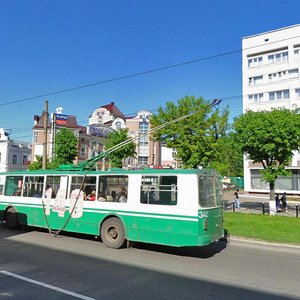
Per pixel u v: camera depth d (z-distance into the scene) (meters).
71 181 11.94
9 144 61.94
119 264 8.28
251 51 48.59
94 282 6.70
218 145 22.84
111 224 10.53
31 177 13.28
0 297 5.73
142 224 9.98
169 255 9.63
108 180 10.96
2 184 14.31
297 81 44.53
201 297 5.95
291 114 21.47
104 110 86.50
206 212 9.38
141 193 10.16
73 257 8.91
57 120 58.75
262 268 8.28
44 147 25.66
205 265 8.48
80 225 11.38
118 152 39.22
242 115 22.67
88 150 62.09
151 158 66.56
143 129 67.38
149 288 6.41
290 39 45.47
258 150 21.78
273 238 12.28
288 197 40.75
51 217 12.30
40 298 5.70
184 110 22.70
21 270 7.47
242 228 14.41
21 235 12.34
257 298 5.98
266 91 46.97
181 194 9.44
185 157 23.34
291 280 7.19
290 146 21.27
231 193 51.81
